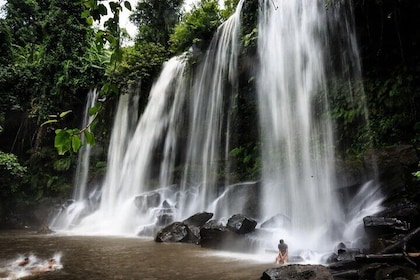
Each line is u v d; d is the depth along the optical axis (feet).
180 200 52.06
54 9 71.67
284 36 44.91
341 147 36.99
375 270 18.29
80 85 69.41
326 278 17.46
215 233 31.35
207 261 24.79
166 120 61.05
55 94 70.18
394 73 33.99
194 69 58.13
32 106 72.08
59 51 69.92
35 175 68.64
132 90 67.05
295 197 39.17
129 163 64.18
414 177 27.55
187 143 57.06
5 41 73.51
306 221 36.99
